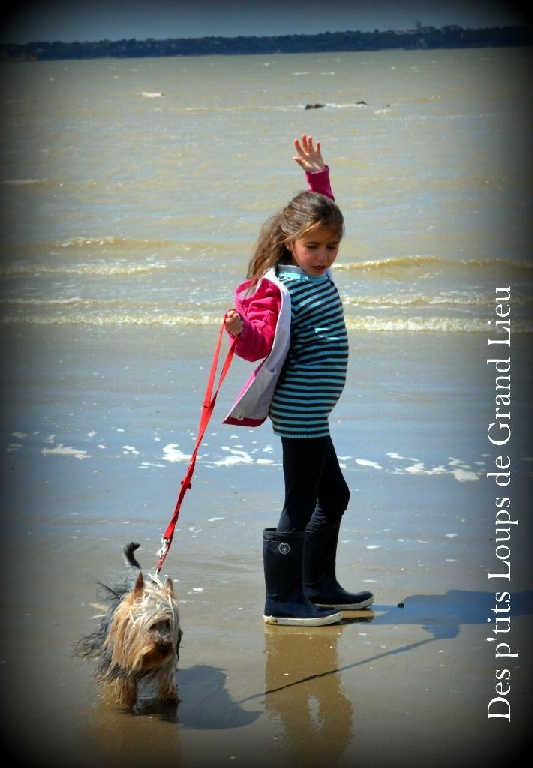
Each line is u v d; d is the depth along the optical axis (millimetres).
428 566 10516
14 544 11133
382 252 29234
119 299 24828
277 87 137750
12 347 20766
